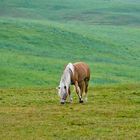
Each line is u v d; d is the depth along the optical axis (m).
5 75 126.50
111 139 21.12
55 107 30.89
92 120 25.83
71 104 32.09
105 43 195.62
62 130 23.30
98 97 36.88
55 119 26.33
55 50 174.12
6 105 32.91
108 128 23.67
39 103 33.62
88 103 32.88
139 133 22.33
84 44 187.75
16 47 170.75
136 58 179.25
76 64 32.38
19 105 32.72
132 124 24.62
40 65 148.50
